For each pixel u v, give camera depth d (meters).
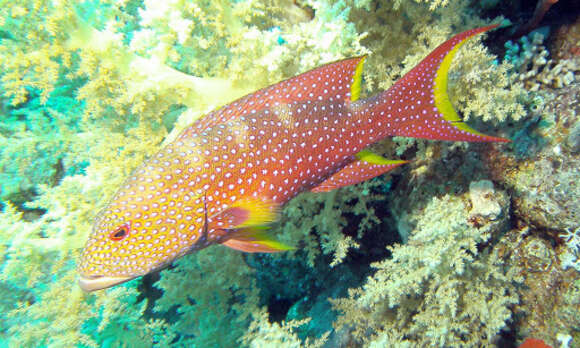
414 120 0.53
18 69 0.57
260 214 0.49
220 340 0.84
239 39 0.59
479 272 0.63
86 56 0.56
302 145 0.49
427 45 0.66
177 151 0.46
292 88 0.49
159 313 0.93
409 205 0.71
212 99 0.60
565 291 0.61
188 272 0.80
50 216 0.61
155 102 0.61
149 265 0.47
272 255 0.90
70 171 0.78
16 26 0.57
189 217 0.47
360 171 0.54
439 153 0.68
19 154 0.72
